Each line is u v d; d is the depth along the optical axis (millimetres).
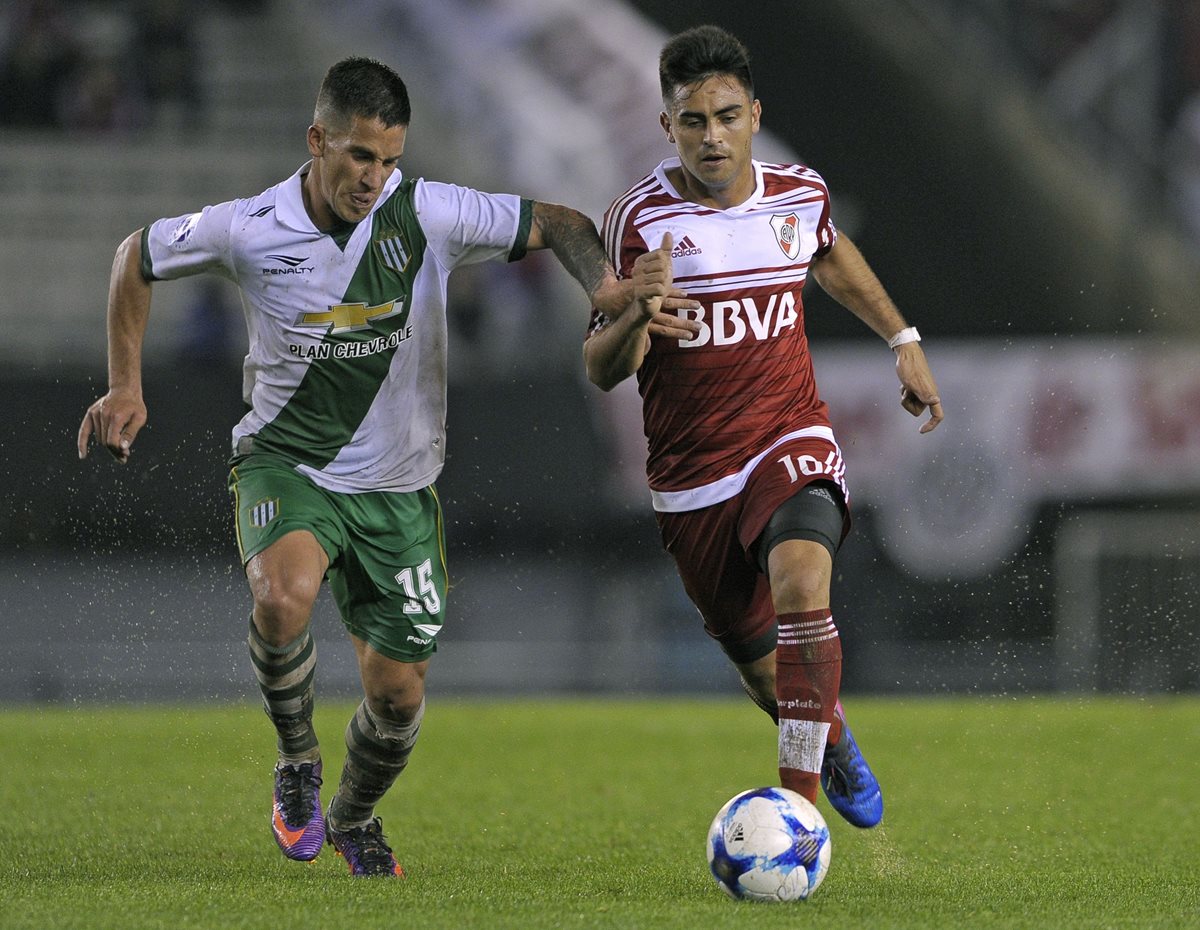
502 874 18078
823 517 17359
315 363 18062
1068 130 74375
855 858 19891
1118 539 64375
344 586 18641
